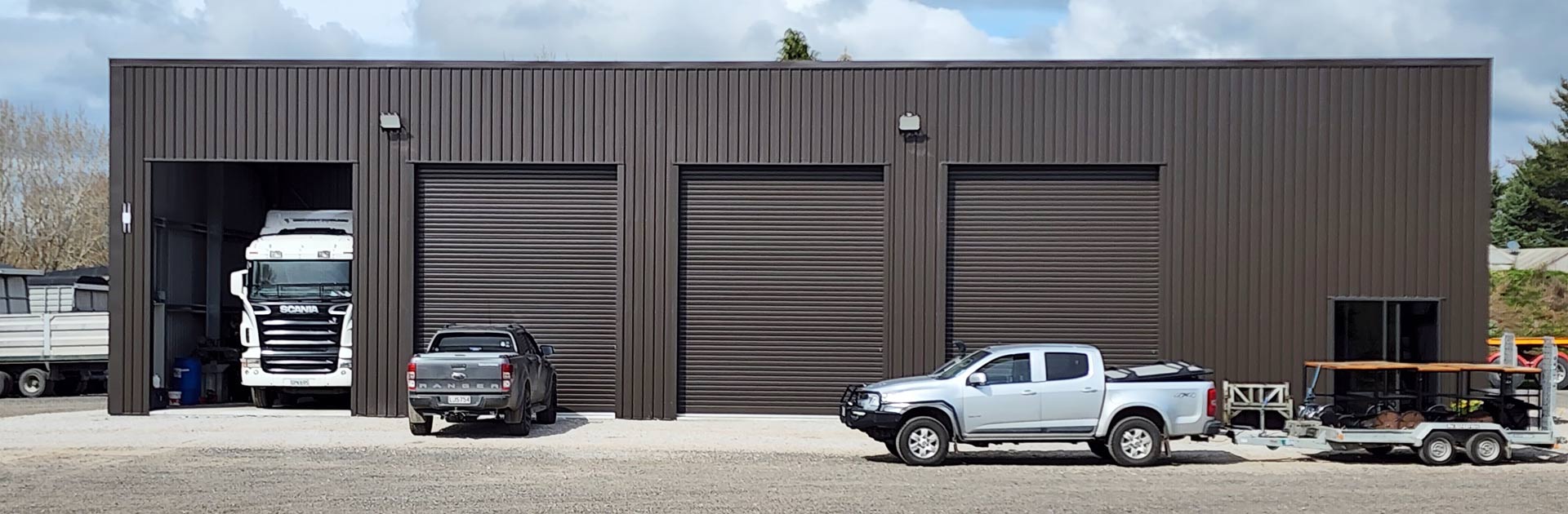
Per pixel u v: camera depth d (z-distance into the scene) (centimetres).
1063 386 1753
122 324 2419
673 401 2386
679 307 2398
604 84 2384
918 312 2355
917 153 2350
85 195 6319
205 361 2731
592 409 2422
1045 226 2364
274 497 1409
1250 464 1781
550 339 2416
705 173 2398
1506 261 5719
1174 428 1762
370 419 2364
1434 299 2295
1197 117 2327
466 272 2414
